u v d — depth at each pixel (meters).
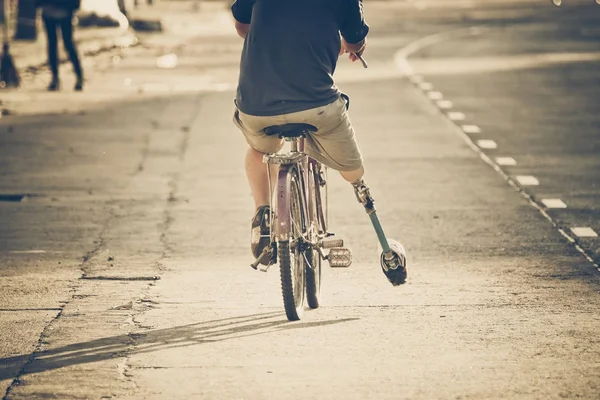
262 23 20.75
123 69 71.69
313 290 22.72
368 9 145.38
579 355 19.62
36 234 29.97
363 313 22.47
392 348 20.05
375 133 46.72
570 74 66.50
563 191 35.41
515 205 33.44
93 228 30.70
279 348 20.03
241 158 41.31
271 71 20.64
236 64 74.38
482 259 27.20
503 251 28.03
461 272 25.94
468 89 60.22
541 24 109.62
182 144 44.22
